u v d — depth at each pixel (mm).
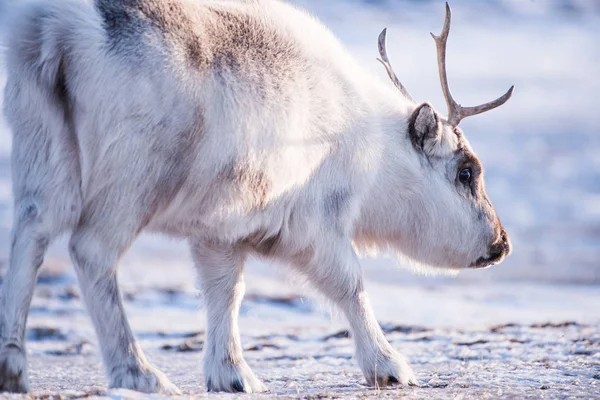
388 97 21859
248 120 17969
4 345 15703
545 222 80688
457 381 19875
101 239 16734
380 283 54219
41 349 29000
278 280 48875
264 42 18641
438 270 23500
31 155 16375
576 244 71688
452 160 22375
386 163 21375
